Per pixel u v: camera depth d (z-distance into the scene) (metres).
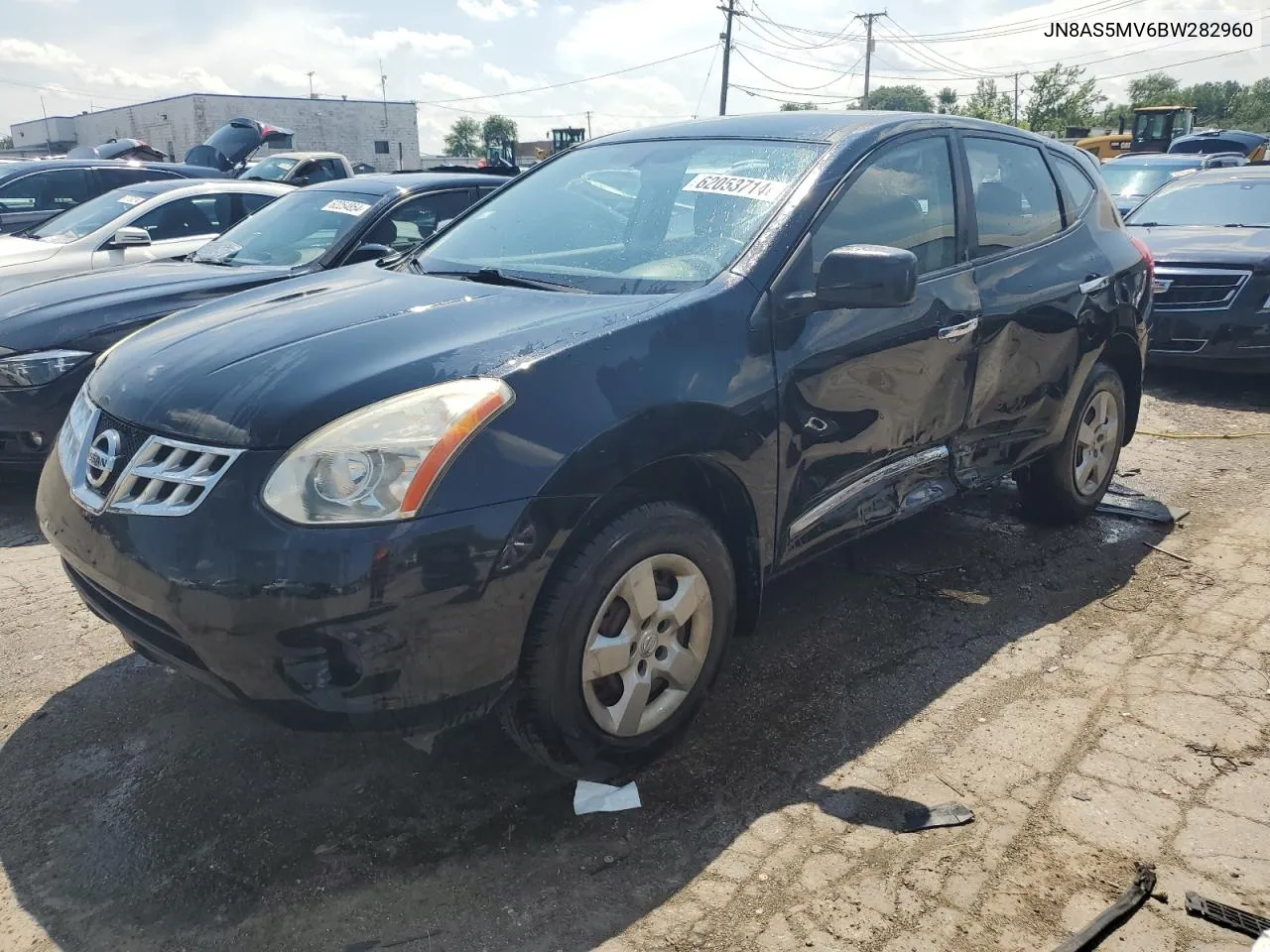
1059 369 4.12
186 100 56.84
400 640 2.21
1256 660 3.40
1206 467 5.61
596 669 2.54
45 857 2.49
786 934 2.21
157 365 2.69
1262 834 2.51
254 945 2.20
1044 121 57.75
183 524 2.26
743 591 3.03
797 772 2.81
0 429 4.83
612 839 2.54
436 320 2.72
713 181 3.34
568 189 3.75
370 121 62.88
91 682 3.32
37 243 7.43
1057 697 3.19
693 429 2.62
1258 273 6.95
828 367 3.00
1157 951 2.13
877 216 3.32
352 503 2.19
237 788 2.75
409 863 2.45
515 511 2.28
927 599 3.93
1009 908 2.27
